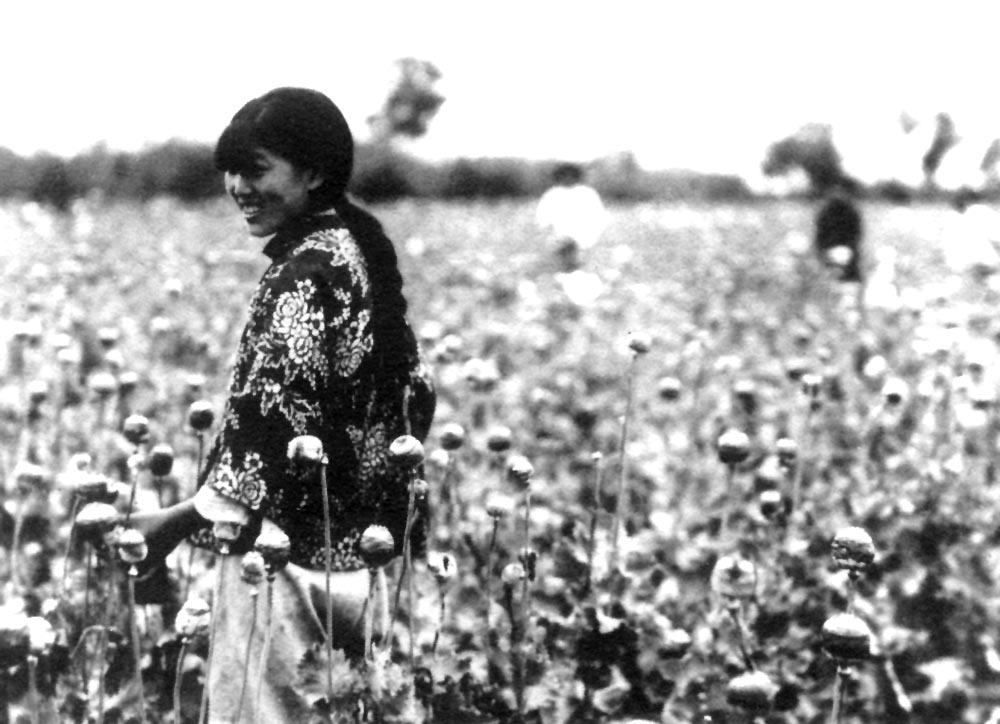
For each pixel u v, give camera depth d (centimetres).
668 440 704
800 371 691
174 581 357
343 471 278
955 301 1291
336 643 291
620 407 818
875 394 781
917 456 593
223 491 268
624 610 378
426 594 409
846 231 1591
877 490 543
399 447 274
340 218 287
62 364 642
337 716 272
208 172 3600
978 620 443
